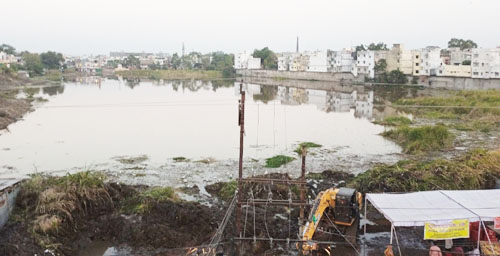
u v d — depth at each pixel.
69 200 22.44
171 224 22.08
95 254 19.77
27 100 76.00
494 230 17.72
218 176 32.16
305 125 55.09
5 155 39.22
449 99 70.25
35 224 20.41
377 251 18.81
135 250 19.98
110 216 22.77
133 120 59.72
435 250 16.77
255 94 96.12
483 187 27.25
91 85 119.81
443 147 41.09
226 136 48.28
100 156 38.94
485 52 94.12
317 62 155.50
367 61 128.75
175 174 32.81
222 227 18.73
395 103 74.81
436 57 112.00
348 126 54.41
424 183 26.95
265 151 40.66
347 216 18.53
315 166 34.81
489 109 58.50
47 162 36.75
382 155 38.75
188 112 67.31
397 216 16.81
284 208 24.45
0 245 18.84
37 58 174.75
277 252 19.59
